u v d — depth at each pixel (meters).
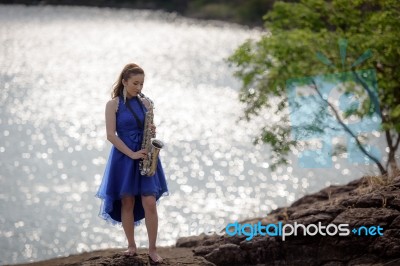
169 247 11.17
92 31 130.75
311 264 9.79
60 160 31.09
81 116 47.66
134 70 9.19
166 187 9.57
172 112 49.66
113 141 9.12
